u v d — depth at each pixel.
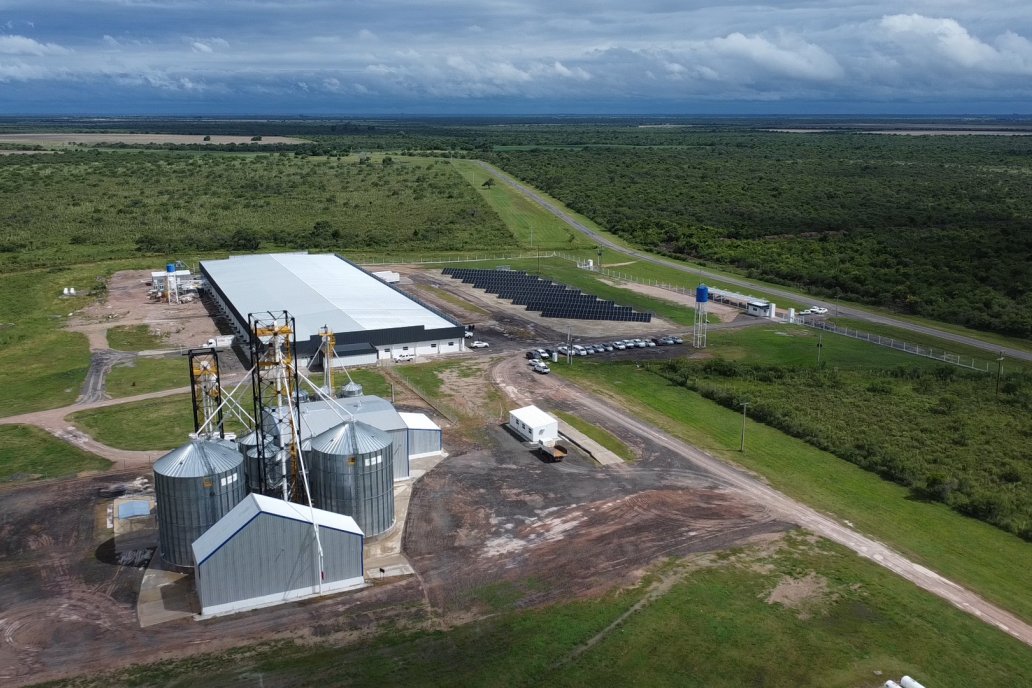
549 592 45.91
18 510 54.66
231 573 43.31
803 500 58.62
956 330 114.50
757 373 91.25
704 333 104.50
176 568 47.78
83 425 70.69
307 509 46.78
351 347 89.56
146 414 73.50
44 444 66.25
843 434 71.38
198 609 43.78
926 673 39.66
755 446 69.12
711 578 47.62
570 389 83.31
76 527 52.47
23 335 100.19
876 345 105.75
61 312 112.50
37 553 49.28
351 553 45.97
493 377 86.81
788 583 47.38
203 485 46.50
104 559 48.72
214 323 106.44
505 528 53.38
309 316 96.75
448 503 56.88
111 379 83.69
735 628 42.78
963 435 72.19
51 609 43.56
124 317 109.62
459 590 46.00
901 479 62.50
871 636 42.47
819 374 91.31
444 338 96.31
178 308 114.81
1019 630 43.75
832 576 48.28
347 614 43.59
